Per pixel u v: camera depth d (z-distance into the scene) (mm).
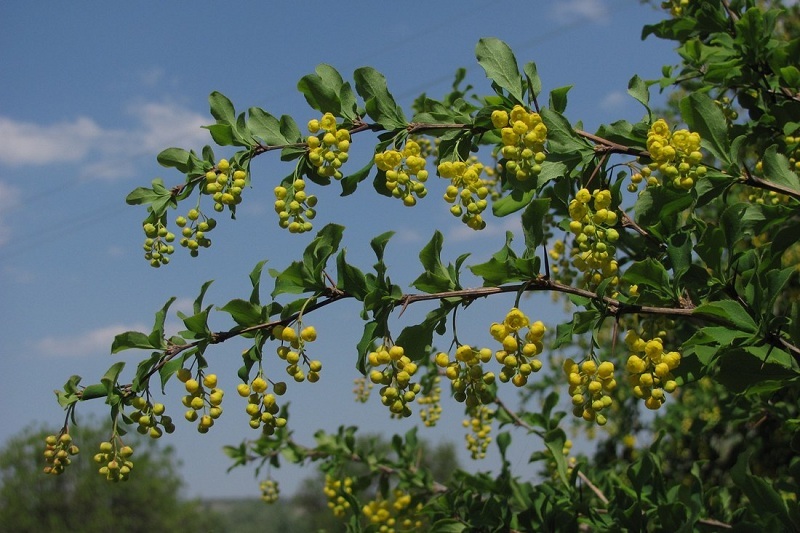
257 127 3486
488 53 3314
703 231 3268
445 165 3086
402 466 6086
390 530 5977
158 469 35562
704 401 6594
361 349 2951
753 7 4336
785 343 2877
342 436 6305
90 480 32656
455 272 2990
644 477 3984
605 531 3875
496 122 3104
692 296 3215
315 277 2994
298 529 47688
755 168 4141
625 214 3695
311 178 3484
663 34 4898
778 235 3186
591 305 2947
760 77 4402
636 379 2787
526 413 5523
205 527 42938
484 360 2873
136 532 33531
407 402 2914
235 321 3020
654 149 3033
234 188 3430
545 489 4457
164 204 3582
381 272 2945
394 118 3387
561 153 3146
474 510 4539
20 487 31719
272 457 6324
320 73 3488
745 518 3963
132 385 3016
